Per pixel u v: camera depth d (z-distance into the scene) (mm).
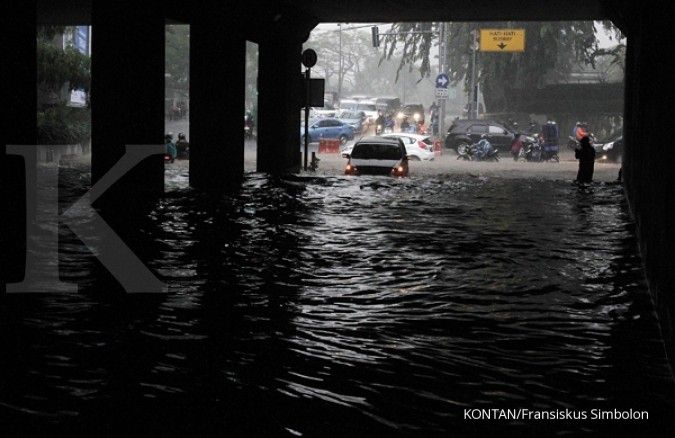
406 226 27203
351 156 47594
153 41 31828
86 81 64500
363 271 19406
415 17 53844
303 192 37094
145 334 13602
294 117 51594
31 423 9789
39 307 15305
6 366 11836
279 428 9789
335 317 15039
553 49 92188
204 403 10531
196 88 39188
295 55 51156
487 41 89500
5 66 20938
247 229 25594
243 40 42281
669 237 14031
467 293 17250
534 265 20484
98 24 30641
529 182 45781
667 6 16609
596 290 17719
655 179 17672
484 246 23344
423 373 11922
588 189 41812
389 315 15281
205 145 39312
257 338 13531
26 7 21578
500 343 13562
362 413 10328
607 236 25594
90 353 12516
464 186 42406
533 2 46969
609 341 13828
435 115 98188
